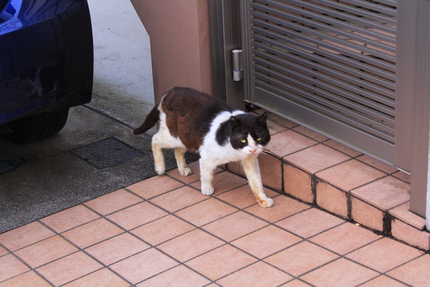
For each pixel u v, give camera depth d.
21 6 3.83
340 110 3.95
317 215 3.88
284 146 4.08
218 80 4.27
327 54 3.92
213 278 3.62
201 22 4.14
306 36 3.97
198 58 4.20
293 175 3.98
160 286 3.60
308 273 3.60
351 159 3.97
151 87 5.09
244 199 4.02
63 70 3.94
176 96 4.05
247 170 3.97
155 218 3.94
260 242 3.76
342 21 3.84
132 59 5.45
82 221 3.96
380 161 3.94
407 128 3.67
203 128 3.96
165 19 4.27
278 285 3.56
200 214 3.94
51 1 3.88
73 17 3.93
